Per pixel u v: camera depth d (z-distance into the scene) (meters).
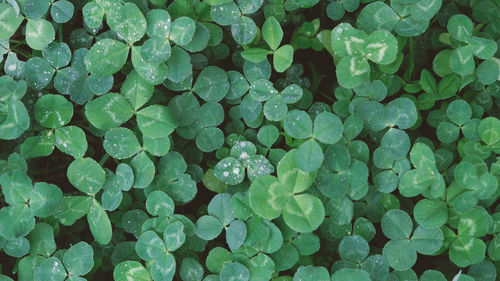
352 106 0.41
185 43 0.40
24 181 0.40
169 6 0.41
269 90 0.41
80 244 0.40
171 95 0.43
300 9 0.45
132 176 0.40
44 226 0.41
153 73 0.40
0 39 0.41
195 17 0.42
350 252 0.41
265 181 0.39
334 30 0.40
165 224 0.40
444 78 0.43
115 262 0.42
